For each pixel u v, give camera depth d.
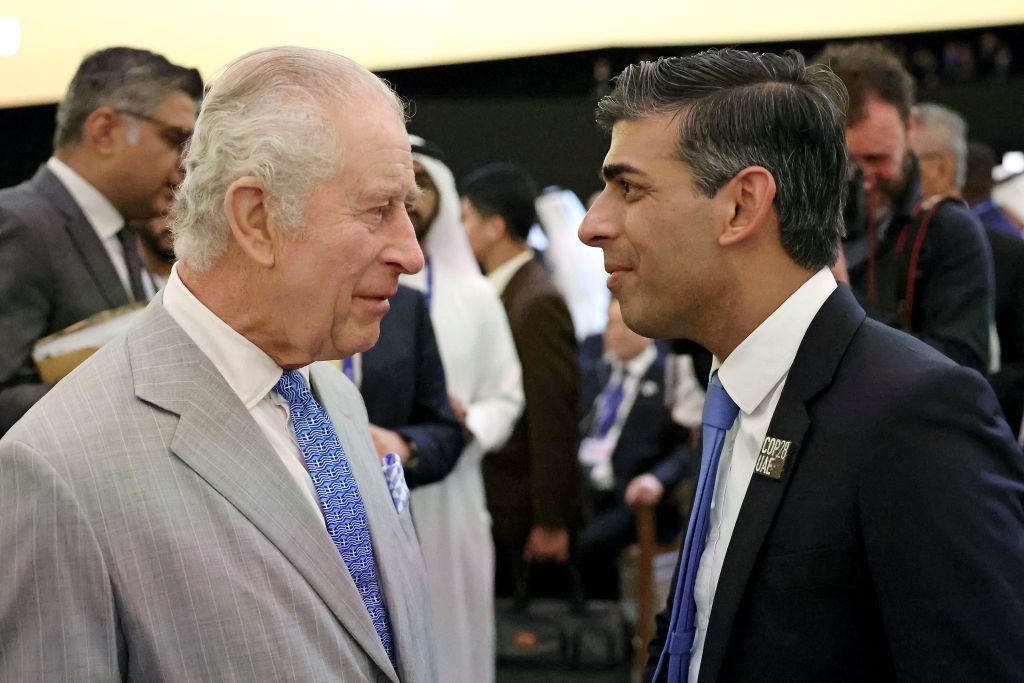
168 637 1.17
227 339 1.31
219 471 1.25
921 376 1.27
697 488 1.48
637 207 1.39
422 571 1.51
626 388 4.46
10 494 1.16
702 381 2.72
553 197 4.68
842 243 2.36
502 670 3.72
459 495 2.93
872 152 2.26
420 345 2.65
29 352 2.08
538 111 4.20
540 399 3.65
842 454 1.29
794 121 1.36
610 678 3.69
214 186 1.26
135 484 1.20
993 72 3.95
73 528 1.15
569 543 3.79
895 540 1.22
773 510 1.32
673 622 1.46
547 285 3.72
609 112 1.43
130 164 2.16
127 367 1.29
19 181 3.58
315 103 1.25
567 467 3.67
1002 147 4.17
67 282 2.13
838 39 3.32
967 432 1.23
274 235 1.25
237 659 1.19
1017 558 1.20
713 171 1.36
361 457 1.49
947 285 2.28
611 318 4.52
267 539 1.25
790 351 1.40
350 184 1.25
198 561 1.20
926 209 2.31
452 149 4.25
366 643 1.28
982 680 1.18
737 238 1.37
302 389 1.41
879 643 1.28
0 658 1.14
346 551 1.35
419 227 3.02
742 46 3.38
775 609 1.31
